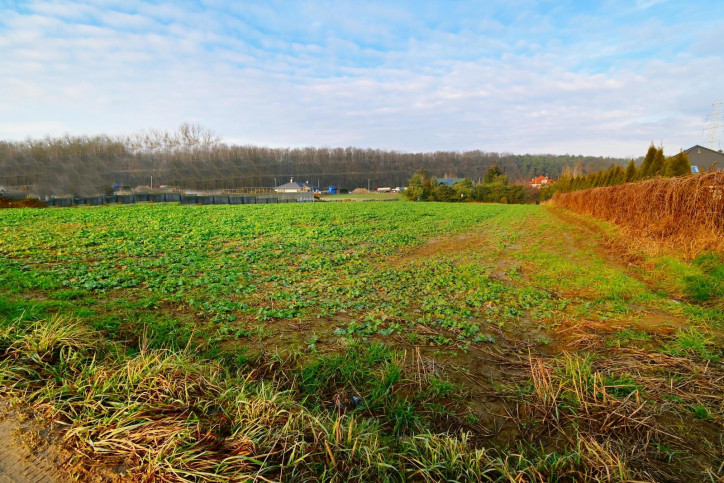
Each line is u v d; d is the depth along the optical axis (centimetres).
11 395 264
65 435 229
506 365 403
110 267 777
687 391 348
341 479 217
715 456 268
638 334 485
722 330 496
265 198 5328
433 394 338
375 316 542
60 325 371
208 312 527
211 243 1153
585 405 316
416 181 6356
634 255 1032
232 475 203
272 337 456
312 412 286
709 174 913
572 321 534
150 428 230
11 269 699
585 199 2425
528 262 999
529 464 249
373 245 1243
